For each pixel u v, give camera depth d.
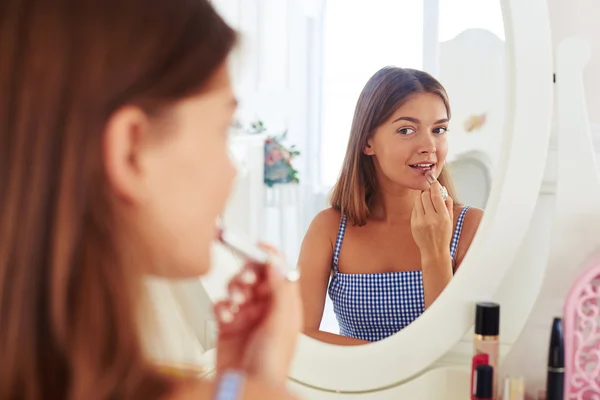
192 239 0.45
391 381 0.89
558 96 0.81
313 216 0.93
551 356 0.77
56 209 0.40
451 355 0.90
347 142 0.90
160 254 0.44
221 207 0.47
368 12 0.88
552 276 0.83
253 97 0.93
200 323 0.98
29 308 0.41
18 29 0.40
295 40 0.90
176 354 0.94
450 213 0.85
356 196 0.90
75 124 0.40
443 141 0.86
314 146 0.91
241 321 0.57
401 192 0.88
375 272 0.89
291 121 0.92
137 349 0.41
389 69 0.88
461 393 0.86
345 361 0.90
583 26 0.89
